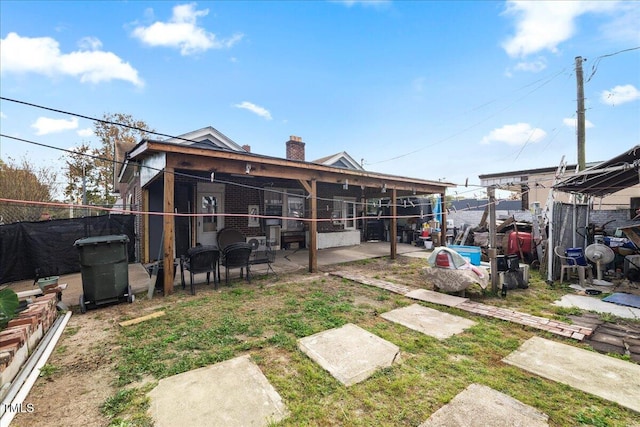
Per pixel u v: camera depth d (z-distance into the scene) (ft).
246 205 30.01
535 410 6.47
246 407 6.58
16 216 35.27
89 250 13.19
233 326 11.23
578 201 25.61
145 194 23.47
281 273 21.12
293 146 38.37
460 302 14.08
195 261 16.03
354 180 24.49
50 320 11.18
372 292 16.21
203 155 16.11
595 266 19.49
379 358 8.75
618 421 6.17
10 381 7.23
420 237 36.83
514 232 24.29
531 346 9.63
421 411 6.48
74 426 6.05
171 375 7.91
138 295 15.48
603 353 9.23
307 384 7.47
